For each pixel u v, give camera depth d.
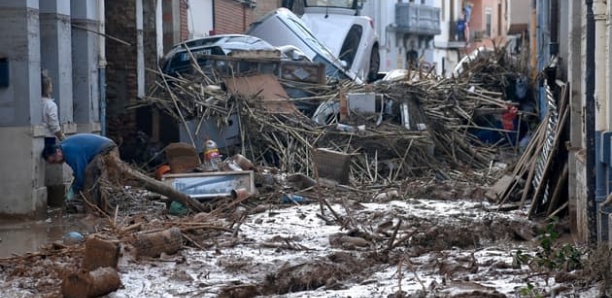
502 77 38.53
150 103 31.19
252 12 53.78
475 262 15.45
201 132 30.23
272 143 29.94
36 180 22.84
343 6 52.66
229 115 30.23
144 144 31.16
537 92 36.25
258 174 25.06
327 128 30.20
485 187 26.28
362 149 29.77
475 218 20.94
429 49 92.62
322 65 33.72
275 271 15.31
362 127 30.22
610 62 15.89
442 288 13.73
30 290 14.29
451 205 24.11
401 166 29.62
